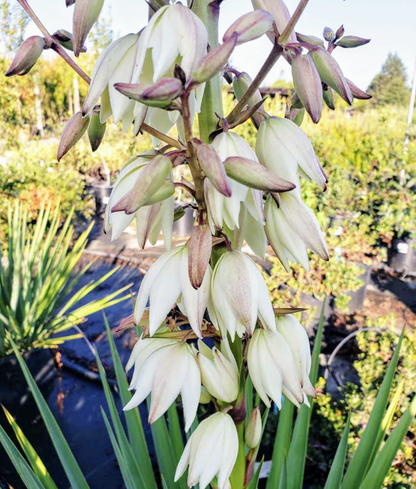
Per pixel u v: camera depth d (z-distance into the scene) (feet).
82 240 4.25
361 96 1.01
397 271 5.91
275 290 4.17
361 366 3.21
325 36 1.07
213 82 0.98
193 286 0.85
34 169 6.94
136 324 1.01
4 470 2.95
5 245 5.91
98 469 3.25
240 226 1.05
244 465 1.15
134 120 0.95
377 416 1.63
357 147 7.93
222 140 0.91
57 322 3.90
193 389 0.99
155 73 0.79
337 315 4.92
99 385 4.12
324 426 3.05
